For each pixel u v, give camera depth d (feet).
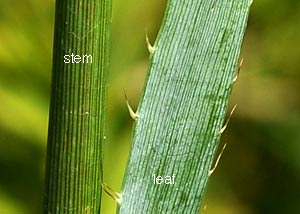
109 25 0.67
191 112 0.69
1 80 1.13
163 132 0.69
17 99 1.14
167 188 0.70
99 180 0.69
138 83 1.13
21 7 1.12
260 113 1.54
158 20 1.14
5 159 1.15
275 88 1.52
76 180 0.68
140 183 0.69
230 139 1.54
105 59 0.67
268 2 1.45
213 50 0.69
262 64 1.51
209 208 1.46
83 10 0.66
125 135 1.11
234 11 0.69
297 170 1.53
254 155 1.54
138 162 0.69
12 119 1.15
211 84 0.69
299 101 1.53
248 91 1.53
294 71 1.50
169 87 0.69
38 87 1.15
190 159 0.70
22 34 1.12
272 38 1.49
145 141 0.69
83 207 0.68
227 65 0.69
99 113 0.68
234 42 0.69
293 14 1.46
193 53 0.68
